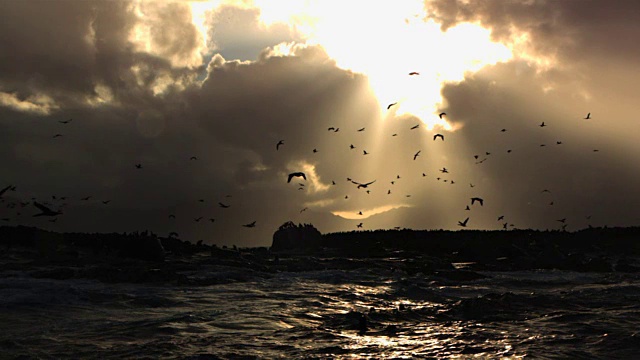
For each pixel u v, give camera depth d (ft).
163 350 49.01
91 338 52.90
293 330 59.11
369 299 82.38
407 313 69.77
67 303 69.92
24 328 56.24
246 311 69.05
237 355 48.11
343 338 55.93
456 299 84.99
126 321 60.85
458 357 49.19
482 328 61.57
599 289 95.81
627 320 66.03
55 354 46.98
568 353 50.49
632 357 49.26
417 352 50.75
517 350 51.62
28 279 88.48
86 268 102.63
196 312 67.36
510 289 98.89
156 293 81.41
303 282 100.83
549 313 70.54
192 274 104.53
